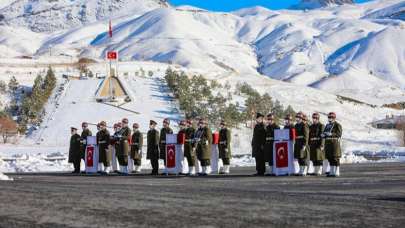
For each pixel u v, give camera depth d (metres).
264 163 27.16
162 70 166.12
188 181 21.53
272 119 27.03
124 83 127.12
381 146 90.38
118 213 10.12
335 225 8.72
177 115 110.75
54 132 99.94
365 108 179.75
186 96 113.75
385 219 9.43
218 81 167.12
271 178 23.48
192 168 28.89
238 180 22.05
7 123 99.50
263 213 10.16
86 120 105.00
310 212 10.33
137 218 9.45
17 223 8.84
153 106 114.31
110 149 32.50
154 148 30.44
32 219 9.33
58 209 10.70
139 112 109.69
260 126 27.28
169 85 127.75
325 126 25.36
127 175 28.97
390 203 11.97
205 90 122.94
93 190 15.66
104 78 134.88
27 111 109.06
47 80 127.88
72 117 106.75
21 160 45.91
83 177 26.34
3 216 9.70
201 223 8.88
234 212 10.29
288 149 26.17
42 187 17.02
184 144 29.05
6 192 14.66
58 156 52.47
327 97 177.25
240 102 132.12
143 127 100.69
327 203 11.92
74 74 147.38
